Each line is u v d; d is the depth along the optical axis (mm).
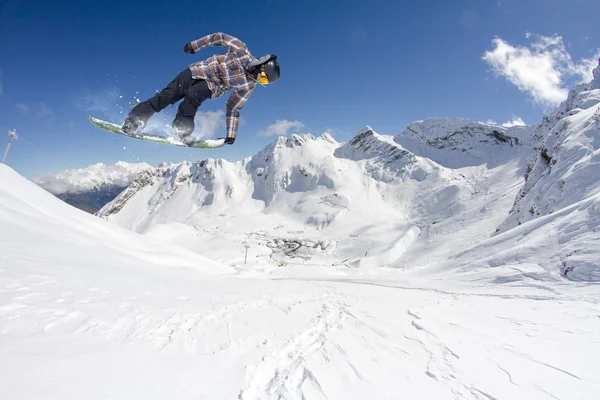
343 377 4098
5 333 3221
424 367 4672
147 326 4559
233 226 132750
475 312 9266
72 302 4605
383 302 11305
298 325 6492
